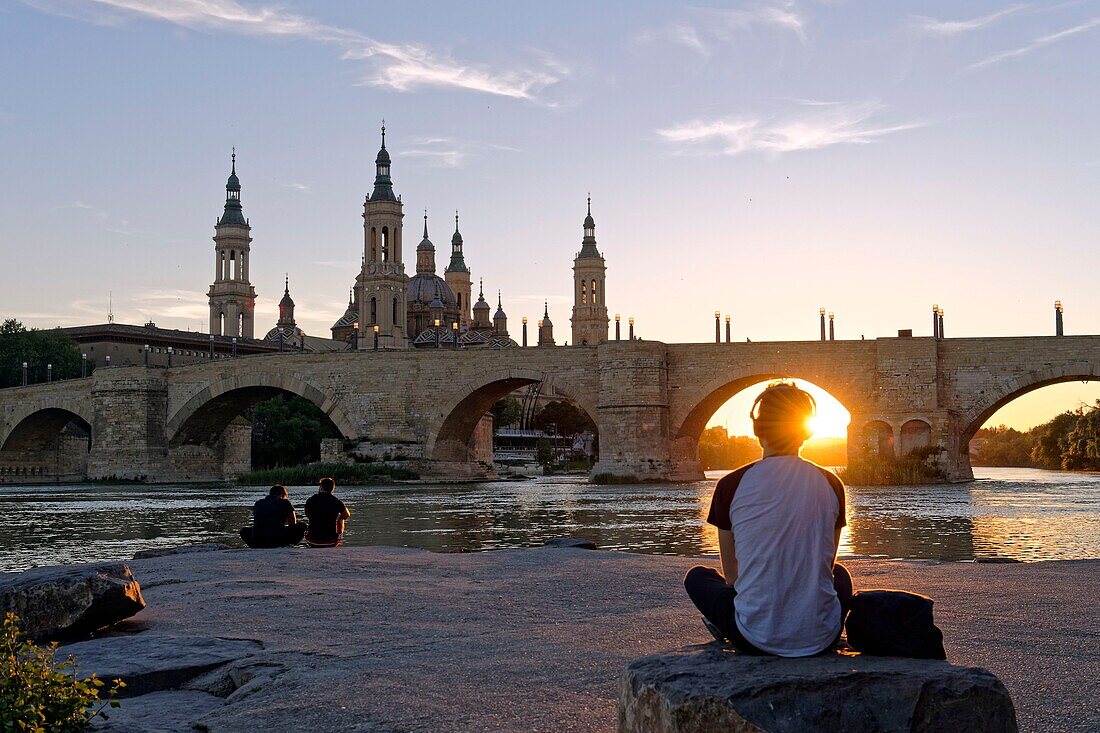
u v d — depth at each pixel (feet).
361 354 395.96
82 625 44.98
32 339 588.91
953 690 22.26
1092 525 155.02
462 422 401.29
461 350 383.24
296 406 538.06
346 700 32.37
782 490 25.63
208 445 449.06
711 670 23.43
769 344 347.15
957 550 117.60
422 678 35.06
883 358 334.65
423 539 141.79
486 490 312.50
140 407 426.51
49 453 502.79
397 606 52.70
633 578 63.62
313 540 93.40
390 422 391.65
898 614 25.40
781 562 25.25
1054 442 599.57
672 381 357.41
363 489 326.85
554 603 53.31
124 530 165.27
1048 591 55.06
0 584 45.21
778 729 21.66
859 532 143.64
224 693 36.83
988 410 329.52
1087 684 32.09
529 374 373.20
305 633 45.11
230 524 178.50
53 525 176.96
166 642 42.42
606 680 33.94
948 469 324.39
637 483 346.95
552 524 168.76
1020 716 28.58
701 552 117.91
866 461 329.11
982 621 44.55
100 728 31.17
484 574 66.95
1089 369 318.24
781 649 25.09
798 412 26.45
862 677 22.56
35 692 29.45
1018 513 184.03
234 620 48.91
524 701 31.60
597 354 363.35
